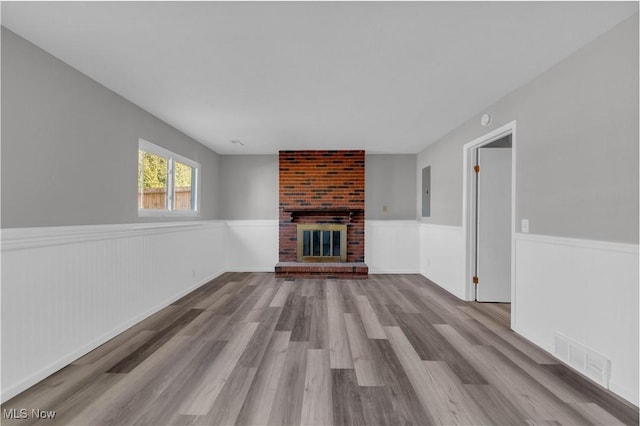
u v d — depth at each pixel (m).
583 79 2.32
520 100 3.07
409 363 2.36
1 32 2.11
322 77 2.90
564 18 2.00
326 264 5.89
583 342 2.26
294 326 3.14
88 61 2.60
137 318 3.23
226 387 2.02
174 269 4.08
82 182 2.82
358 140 5.34
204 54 2.49
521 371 2.26
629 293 1.94
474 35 2.21
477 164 4.19
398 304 3.97
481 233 4.13
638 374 1.88
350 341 2.77
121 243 2.99
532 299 2.81
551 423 1.69
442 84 3.04
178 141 4.71
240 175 6.53
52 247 2.21
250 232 6.27
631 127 1.95
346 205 6.03
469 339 2.83
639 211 1.90
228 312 3.60
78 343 2.45
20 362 1.98
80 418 1.71
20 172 2.24
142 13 1.97
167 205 4.55
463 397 1.92
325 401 1.87
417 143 5.55
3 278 1.89
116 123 3.29
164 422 1.68
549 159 2.67
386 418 1.72
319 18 2.03
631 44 1.96
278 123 4.35
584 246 2.25
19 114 2.24
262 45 2.36
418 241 6.22
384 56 2.52
